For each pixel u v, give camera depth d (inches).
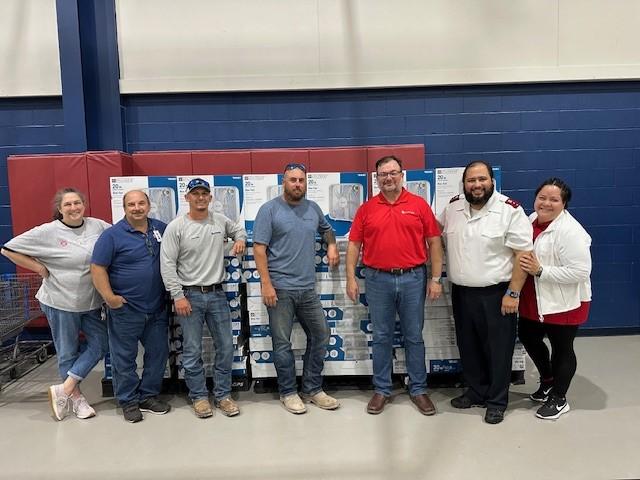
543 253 119.7
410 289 124.5
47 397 144.6
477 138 191.0
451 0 184.1
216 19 185.2
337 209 140.2
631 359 165.9
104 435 119.5
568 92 189.0
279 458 106.6
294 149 174.9
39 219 170.1
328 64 186.4
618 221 192.2
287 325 129.7
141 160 173.5
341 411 129.9
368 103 190.5
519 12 184.4
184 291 127.0
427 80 185.6
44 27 184.2
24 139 189.8
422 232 125.0
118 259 122.7
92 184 167.5
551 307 117.7
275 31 185.5
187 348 128.1
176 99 190.5
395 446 110.5
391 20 184.9
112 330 125.9
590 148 190.5
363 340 141.4
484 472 99.4
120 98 187.8
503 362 120.5
